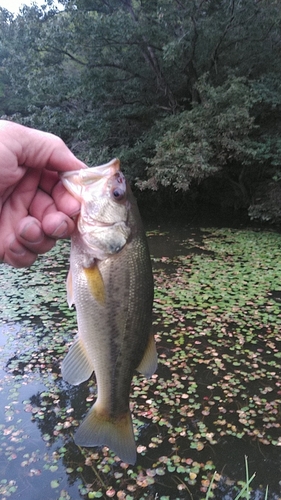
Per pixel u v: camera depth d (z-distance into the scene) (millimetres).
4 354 5656
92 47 13555
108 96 15078
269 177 15273
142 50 13898
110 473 3744
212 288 8094
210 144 12758
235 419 4387
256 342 5930
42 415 4457
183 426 4289
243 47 14148
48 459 3885
